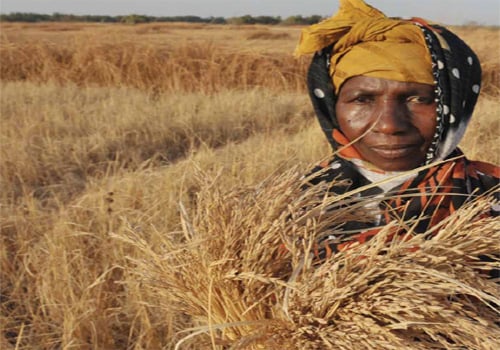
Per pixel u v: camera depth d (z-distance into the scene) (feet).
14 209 12.67
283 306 2.95
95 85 32.81
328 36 4.08
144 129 19.56
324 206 3.43
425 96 3.90
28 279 9.91
